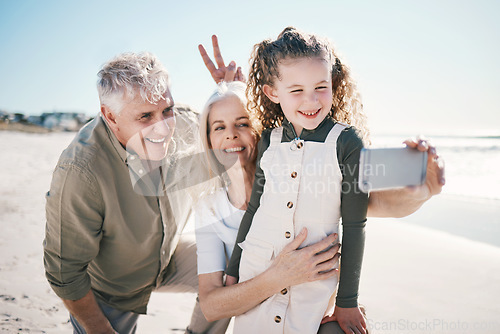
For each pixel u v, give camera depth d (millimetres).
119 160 1824
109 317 2098
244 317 1564
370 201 1571
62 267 1793
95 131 1820
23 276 3457
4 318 2629
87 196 1761
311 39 1485
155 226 1938
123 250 1962
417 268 3506
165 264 2152
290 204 1479
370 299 2842
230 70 2029
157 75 1740
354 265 1427
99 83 1736
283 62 1457
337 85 1722
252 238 1567
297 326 1453
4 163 13805
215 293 1591
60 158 1793
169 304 2947
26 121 42281
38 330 2473
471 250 4012
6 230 5023
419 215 5859
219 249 1771
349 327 1413
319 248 1398
